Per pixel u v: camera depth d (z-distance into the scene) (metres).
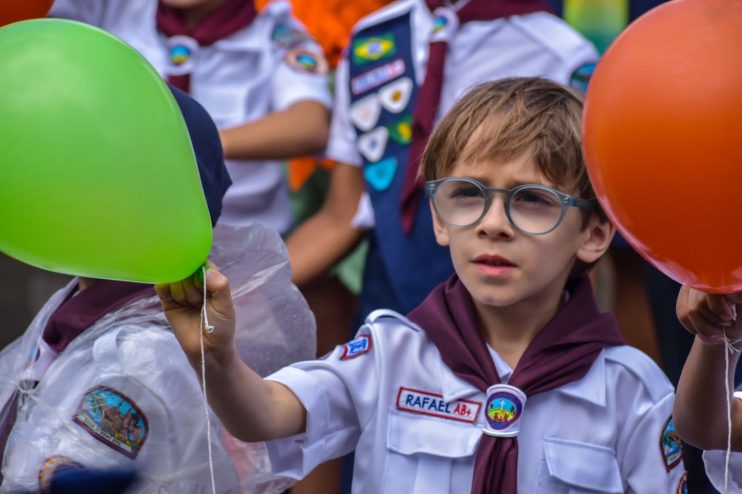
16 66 4.40
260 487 5.53
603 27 8.95
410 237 8.12
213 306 4.73
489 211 5.34
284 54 8.98
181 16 8.85
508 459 5.35
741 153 4.28
